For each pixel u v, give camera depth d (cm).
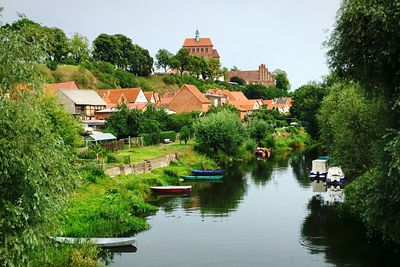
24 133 1320
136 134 6438
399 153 1570
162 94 14712
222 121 6450
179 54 18025
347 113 2745
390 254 2306
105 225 2723
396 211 1842
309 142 9512
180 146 6328
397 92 1827
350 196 2766
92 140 5231
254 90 18812
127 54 15300
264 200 3878
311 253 2384
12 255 1284
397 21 1622
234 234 2805
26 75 1409
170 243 2628
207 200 3916
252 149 7544
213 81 18412
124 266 2236
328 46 1970
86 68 12425
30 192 1300
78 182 1608
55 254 1931
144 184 4212
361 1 1723
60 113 3825
